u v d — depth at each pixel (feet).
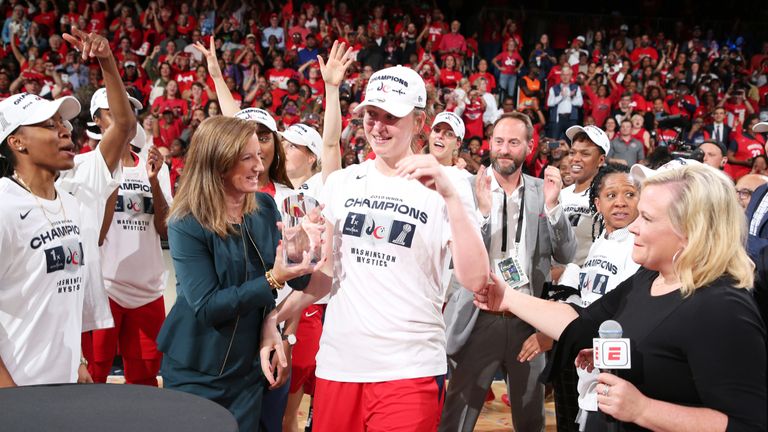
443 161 14.79
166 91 34.96
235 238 7.97
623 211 9.70
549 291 11.12
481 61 39.40
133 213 12.56
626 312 6.31
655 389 5.84
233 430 5.57
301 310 8.52
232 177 7.80
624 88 40.40
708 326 5.57
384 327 7.90
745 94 42.42
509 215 11.42
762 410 5.39
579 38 42.27
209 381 7.88
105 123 12.67
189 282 7.64
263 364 8.01
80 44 9.27
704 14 49.08
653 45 44.96
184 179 7.88
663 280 6.23
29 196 8.14
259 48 38.75
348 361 8.03
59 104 8.22
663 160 12.89
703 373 5.54
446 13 47.26
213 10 39.93
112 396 6.33
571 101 38.14
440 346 8.18
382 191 8.15
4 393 6.38
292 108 33.99
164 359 8.13
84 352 11.39
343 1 43.42
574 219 13.93
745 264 5.75
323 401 8.23
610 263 9.69
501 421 14.83
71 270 8.52
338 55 10.78
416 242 7.95
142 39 38.88
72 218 8.66
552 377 7.09
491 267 11.21
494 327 11.09
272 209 8.61
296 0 42.96
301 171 13.92
